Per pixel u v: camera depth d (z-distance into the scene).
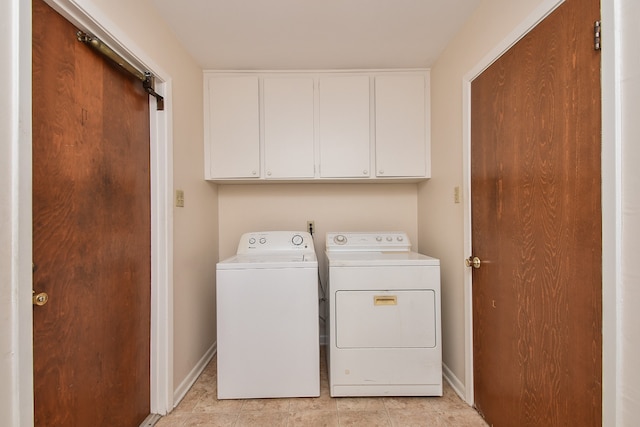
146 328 1.46
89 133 1.10
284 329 1.64
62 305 0.98
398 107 2.08
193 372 1.84
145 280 1.45
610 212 0.78
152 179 1.50
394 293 1.66
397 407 1.58
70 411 1.01
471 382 1.57
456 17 1.55
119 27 1.17
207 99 2.07
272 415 1.52
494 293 1.36
